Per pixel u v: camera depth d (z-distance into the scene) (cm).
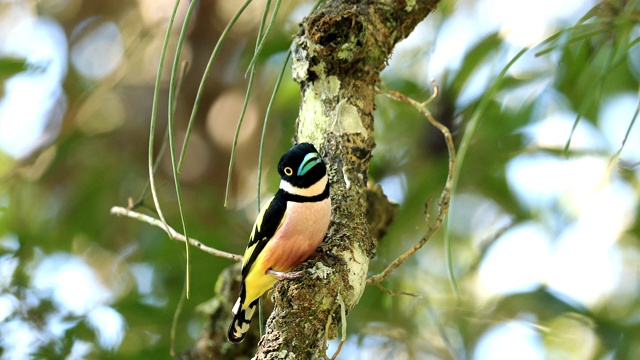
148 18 1585
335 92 651
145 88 1587
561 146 1209
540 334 1246
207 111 1562
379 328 1227
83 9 1648
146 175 1498
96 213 1412
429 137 1296
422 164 1304
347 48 629
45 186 1467
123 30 1650
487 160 1244
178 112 1560
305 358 564
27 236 1215
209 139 1556
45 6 1659
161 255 1207
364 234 631
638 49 1097
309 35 632
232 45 1552
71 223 1402
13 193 1448
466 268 1342
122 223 1409
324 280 579
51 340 962
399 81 1255
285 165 682
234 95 1548
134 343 1092
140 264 1275
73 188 1445
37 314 980
